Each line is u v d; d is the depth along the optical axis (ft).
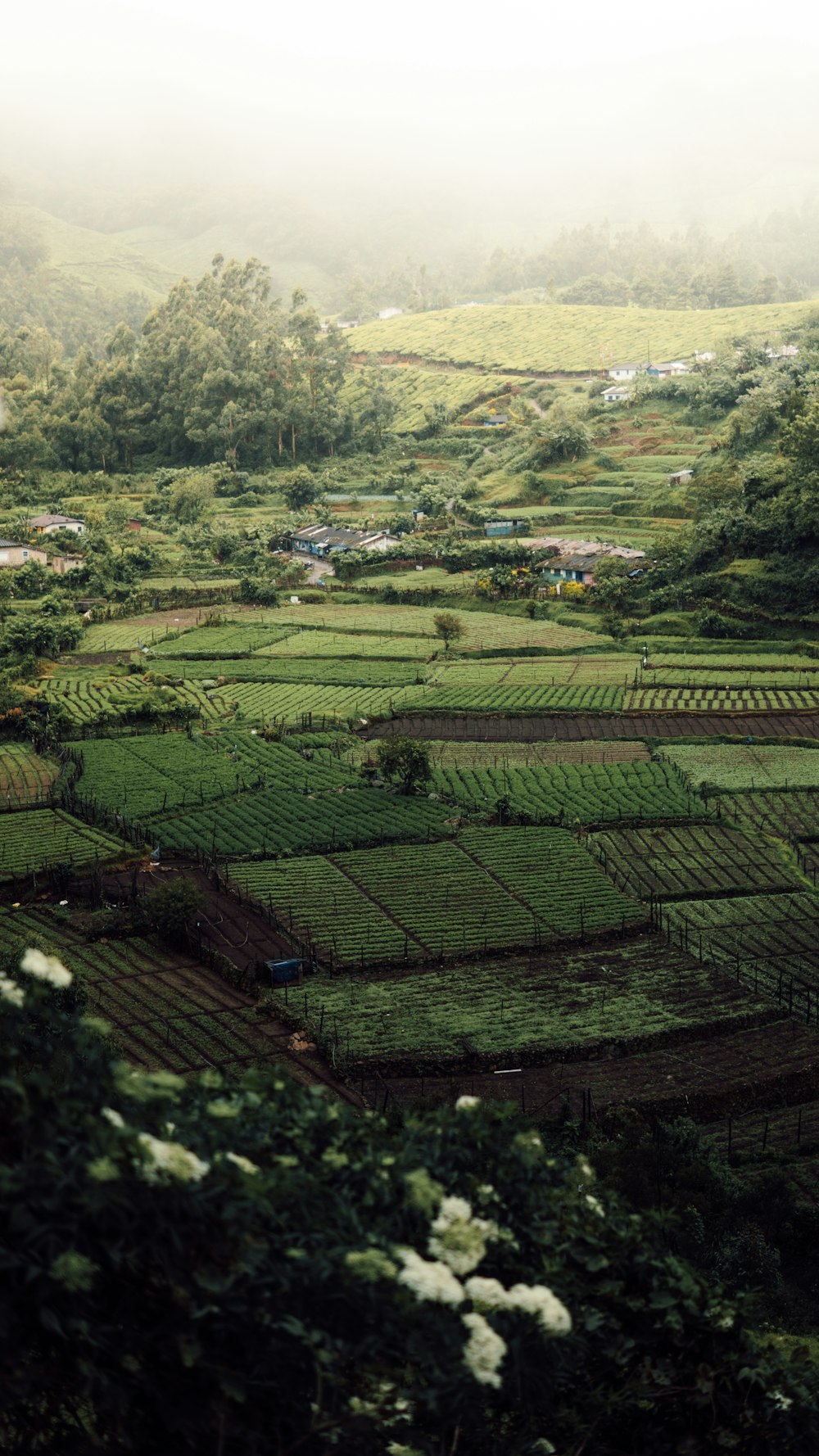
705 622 514.68
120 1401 40.81
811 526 532.73
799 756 392.68
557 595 581.53
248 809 344.49
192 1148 43.83
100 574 615.57
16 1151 41.24
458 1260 45.03
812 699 443.73
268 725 421.18
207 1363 41.45
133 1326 41.65
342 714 435.94
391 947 263.49
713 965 262.67
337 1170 47.09
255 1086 48.80
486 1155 50.21
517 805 350.23
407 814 343.05
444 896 290.76
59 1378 42.22
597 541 641.81
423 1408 45.21
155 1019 227.20
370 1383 44.14
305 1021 228.63
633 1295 50.08
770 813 350.64
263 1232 42.88
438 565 653.71
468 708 439.22
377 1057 216.13
